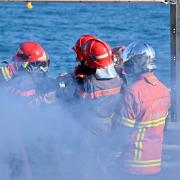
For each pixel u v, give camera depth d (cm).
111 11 7438
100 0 1507
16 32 5803
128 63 1015
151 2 1508
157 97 1008
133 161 1012
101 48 1094
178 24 1509
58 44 4984
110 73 1091
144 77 1009
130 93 1001
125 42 5459
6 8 7469
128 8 7681
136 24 6450
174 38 1514
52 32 5794
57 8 7569
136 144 1008
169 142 1352
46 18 6788
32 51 1138
